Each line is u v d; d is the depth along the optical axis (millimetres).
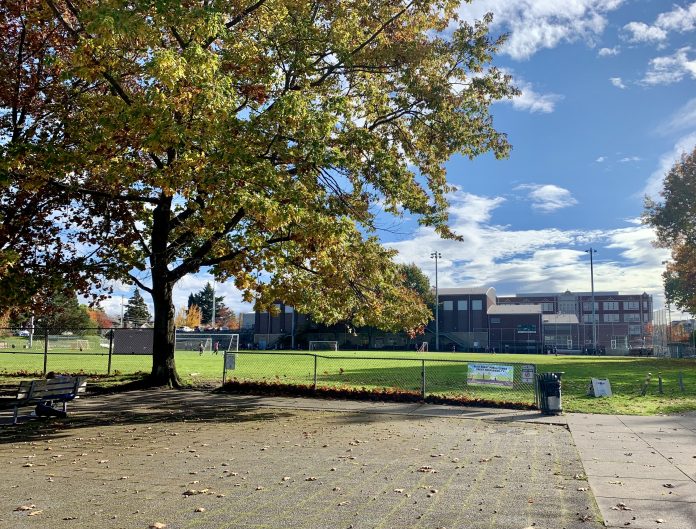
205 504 6566
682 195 50750
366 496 6910
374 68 18781
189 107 12750
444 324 105500
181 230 20656
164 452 9773
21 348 54875
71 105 16859
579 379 25219
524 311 103250
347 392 17438
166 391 18875
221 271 18406
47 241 20047
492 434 11688
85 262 19516
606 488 7266
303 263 17922
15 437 11320
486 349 96312
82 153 14688
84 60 13117
